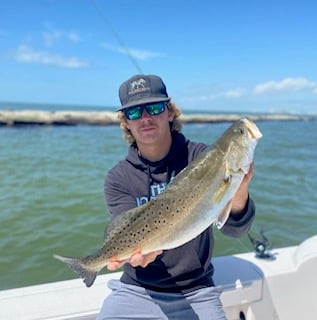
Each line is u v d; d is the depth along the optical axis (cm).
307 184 441
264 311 104
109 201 98
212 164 77
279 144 975
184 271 91
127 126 100
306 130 1825
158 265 91
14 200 349
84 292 101
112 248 81
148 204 80
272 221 294
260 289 103
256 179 470
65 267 214
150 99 91
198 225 77
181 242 78
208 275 94
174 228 78
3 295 100
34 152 723
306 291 107
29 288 103
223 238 240
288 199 364
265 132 1561
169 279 91
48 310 93
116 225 81
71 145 873
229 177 75
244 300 103
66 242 249
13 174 485
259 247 115
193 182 77
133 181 97
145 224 79
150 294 92
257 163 610
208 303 90
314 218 303
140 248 79
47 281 200
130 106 91
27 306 95
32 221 289
